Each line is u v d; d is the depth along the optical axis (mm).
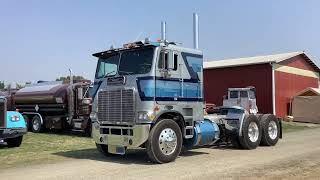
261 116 16281
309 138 19922
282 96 36156
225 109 15828
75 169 11141
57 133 24078
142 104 11703
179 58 12578
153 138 11672
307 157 12898
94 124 12930
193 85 13016
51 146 16594
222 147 15852
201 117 13305
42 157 13359
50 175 10320
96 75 13094
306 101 35969
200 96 13281
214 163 11867
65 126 23688
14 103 26469
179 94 12539
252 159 12617
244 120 15180
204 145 14570
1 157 13344
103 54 12938
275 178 9602
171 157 12055
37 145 16984
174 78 12391
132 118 11805
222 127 15258
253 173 10219
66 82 24562
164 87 12086
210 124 13828
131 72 12148
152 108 11727
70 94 23031
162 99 12000
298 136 21250
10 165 11883
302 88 39594
